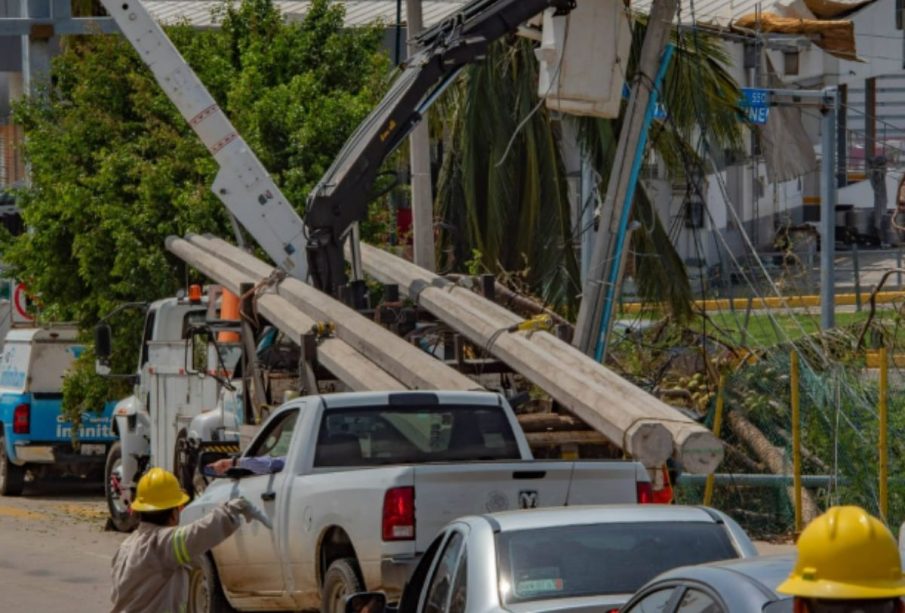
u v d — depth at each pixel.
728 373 34.41
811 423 31.92
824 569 8.91
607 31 31.31
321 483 21.20
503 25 32.44
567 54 31.22
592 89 31.34
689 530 15.38
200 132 36.31
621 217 32.19
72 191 45.12
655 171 52.16
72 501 47.69
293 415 23.61
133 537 15.45
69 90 48.72
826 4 61.19
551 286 47.31
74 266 46.81
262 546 22.95
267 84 46.28
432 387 24.70
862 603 8.78
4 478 48.56
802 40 56.28
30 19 47.28
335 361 27.12
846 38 56.84
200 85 36.56
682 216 45.62
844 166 77.31
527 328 27.19
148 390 38.66
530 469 19.91
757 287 48.97
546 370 25.09
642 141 32.22
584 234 42.66
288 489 22.16
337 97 45.22
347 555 21.17
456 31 32.53
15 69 73.12
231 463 22.75
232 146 36.38
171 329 38.69
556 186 47.47
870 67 75.75
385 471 19.73
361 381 25.77
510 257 47.97
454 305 29.17
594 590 14.54
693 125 44.50
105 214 44.47
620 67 31.56
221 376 34.16
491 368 28.91
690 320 44.41
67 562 33.81
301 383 28.39
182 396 36.38
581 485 20.17
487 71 47.22
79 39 55.78
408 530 19.41
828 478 30.69
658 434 21.97
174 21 66.62
